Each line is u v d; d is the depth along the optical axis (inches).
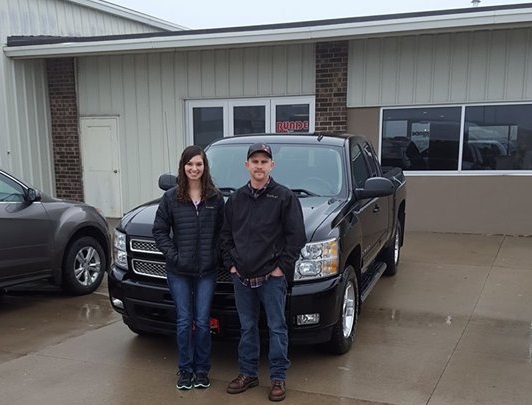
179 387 152.2
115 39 414.3
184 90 437.1
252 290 146.4
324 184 197.0
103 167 470.3
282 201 140.9
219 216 151.3
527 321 210.1
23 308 232.7
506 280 267.6
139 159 458.6
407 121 388.5
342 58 393.1
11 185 228.2
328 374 161.8
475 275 277.1
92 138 470.3
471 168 378.6
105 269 267.4
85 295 253.9
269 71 413.7
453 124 378.6
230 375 162.2
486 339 191.0
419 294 245.8
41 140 474.6
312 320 155.2
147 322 168.1
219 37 386.6
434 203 389.1
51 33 488.1
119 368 167.8
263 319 154.3
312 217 165.6
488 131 371.9
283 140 218.2
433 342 188.1
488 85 365.1
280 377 146.9
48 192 481.1
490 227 379.6
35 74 466.9
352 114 398.0
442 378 159.3
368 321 210.1
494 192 374.9
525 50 354.6
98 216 264.2
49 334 199.0
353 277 179.5
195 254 148.3
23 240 225.5
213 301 159.6
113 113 460.1
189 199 148.2
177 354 178.4
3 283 220.7
